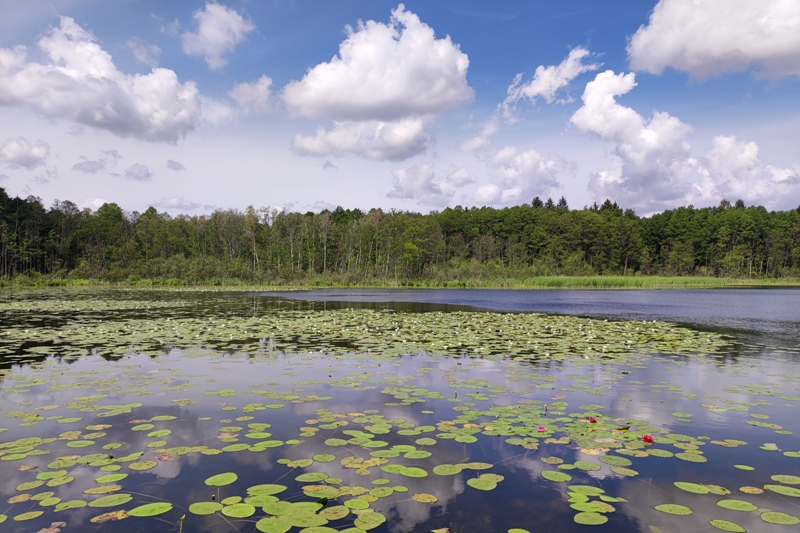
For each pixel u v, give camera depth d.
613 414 7.40
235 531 4.07
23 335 14.40
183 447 5.88
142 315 20.38
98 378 9.34
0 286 45.84
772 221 93.94
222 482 4.96
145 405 7.63
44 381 9.06
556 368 10.56
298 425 6.73
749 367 10.81
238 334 14.94
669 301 33.91
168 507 4.44
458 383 9.16
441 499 4.71
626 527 4.21
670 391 8.74
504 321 19.34
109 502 4.54
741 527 4.21
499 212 102.19
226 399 7.98
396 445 6.00
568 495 4.80
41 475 5.11
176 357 11.45
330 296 37.00
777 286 65.50
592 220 93.12
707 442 6.30
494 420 7.04
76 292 38.34
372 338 14.38
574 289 57.34
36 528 4.12
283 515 4.33
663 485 5.05
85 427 6.61
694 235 93.56
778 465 5.57
